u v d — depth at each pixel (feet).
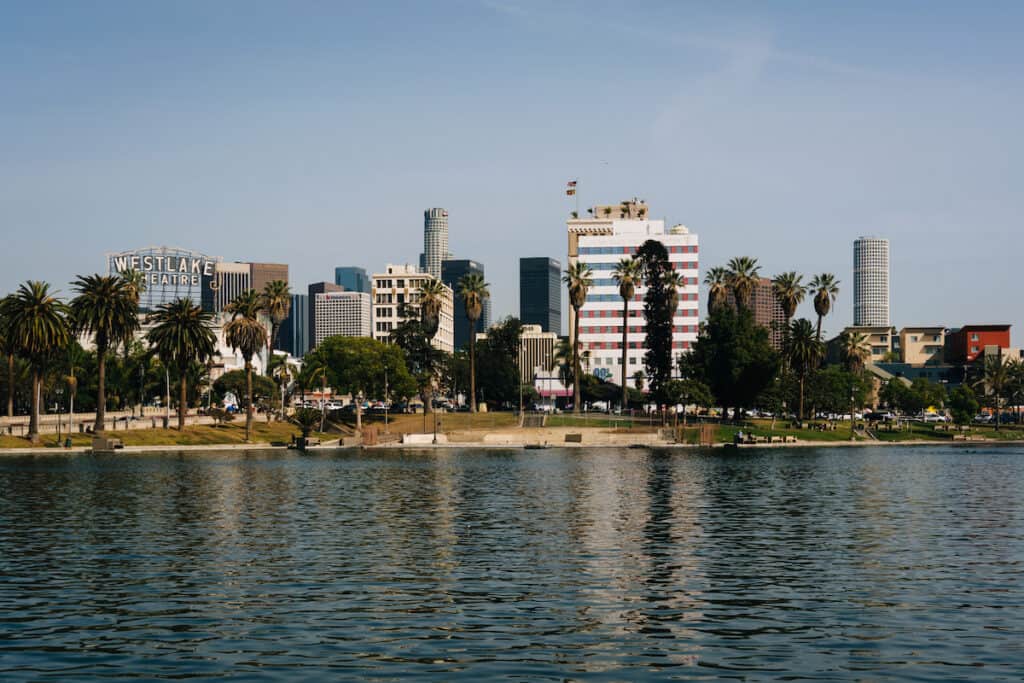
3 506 253.44
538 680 101.40
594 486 319.68
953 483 342.03
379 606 134.41
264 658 108.99
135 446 517.55
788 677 102.83
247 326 586.45
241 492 294.05
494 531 209.36
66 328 494.18
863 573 160.15
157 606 134.31
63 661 107.96
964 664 107.34
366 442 587.27
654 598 139.95
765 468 413.80
